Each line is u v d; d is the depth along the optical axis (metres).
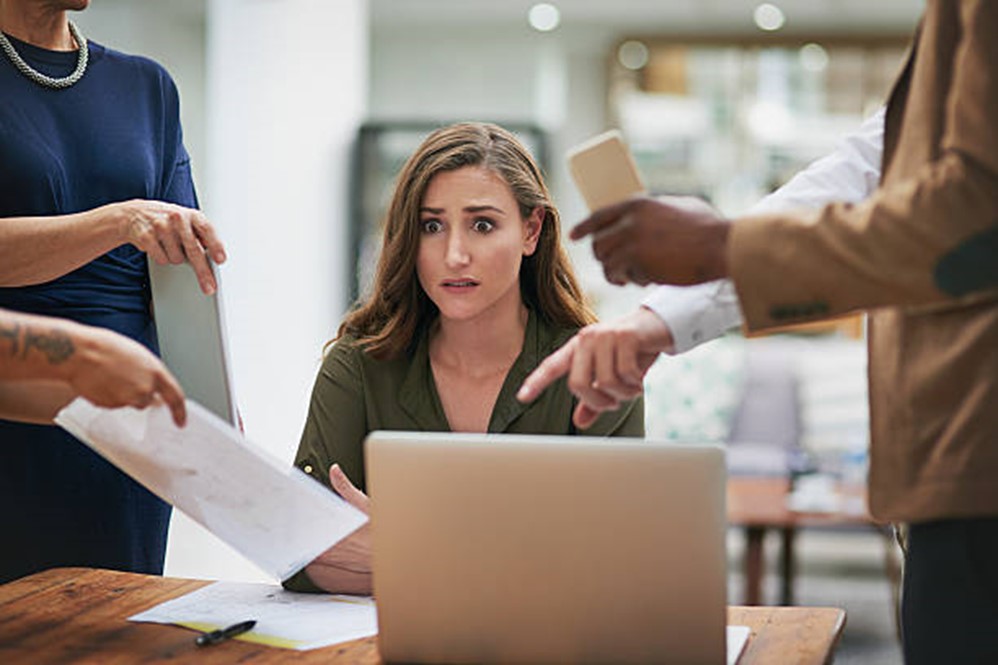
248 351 6.17
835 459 6.20
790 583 5.09
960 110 1.32
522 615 1.53
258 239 6.19
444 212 1.98
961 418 1.38
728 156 9.45
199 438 1.53
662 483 1.47
